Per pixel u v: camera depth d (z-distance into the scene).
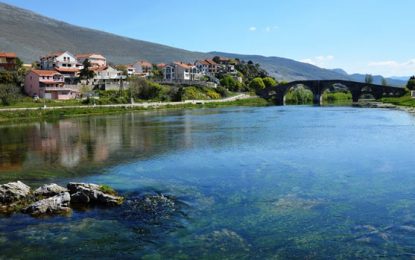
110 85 142.62
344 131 58.16
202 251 17.95
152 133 60.66
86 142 52.31
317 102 161.38
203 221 21.48
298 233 19.66
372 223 20.70
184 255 17.61
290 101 178.88
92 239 19.41
